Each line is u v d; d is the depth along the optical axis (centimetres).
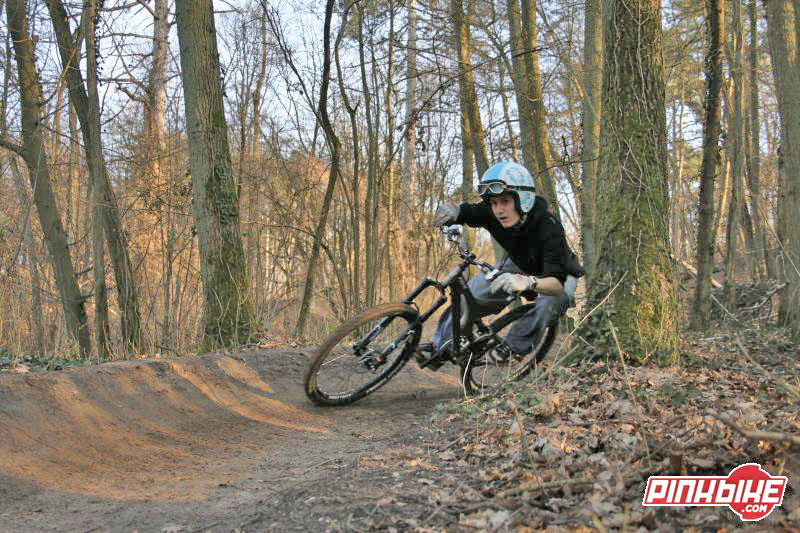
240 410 516
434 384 657
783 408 348
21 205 867
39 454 363
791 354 647
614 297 488
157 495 325
